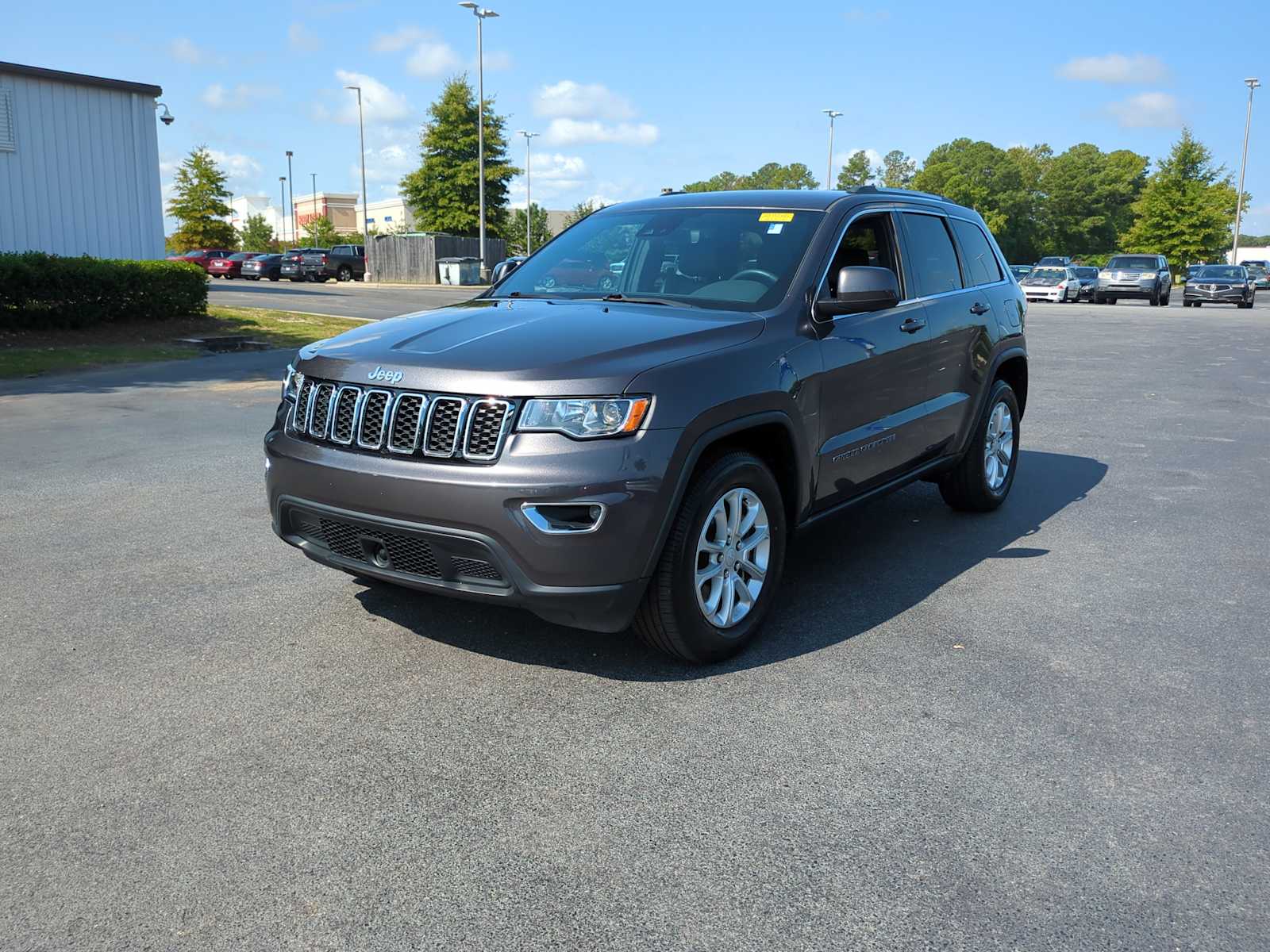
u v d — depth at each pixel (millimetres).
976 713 3539
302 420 3889
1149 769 3162
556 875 2584
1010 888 2547
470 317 4176
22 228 18359
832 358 4359
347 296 32375
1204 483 7344
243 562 5152
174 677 3770
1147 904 2484
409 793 2971
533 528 3350
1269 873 2625
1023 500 6809
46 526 5781
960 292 5766
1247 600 4789
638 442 3428
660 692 3686
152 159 20141
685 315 4082
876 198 5156
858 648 4129
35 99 18266
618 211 5301
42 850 2658
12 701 3553
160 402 10594
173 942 2311
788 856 2678
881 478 4996
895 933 2371
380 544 3656
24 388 11594
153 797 2930
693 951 2305
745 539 4016
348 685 3709
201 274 18891
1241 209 62812
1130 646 4191
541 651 4043
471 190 59875
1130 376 14016
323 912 2424
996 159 107312
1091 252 115625
